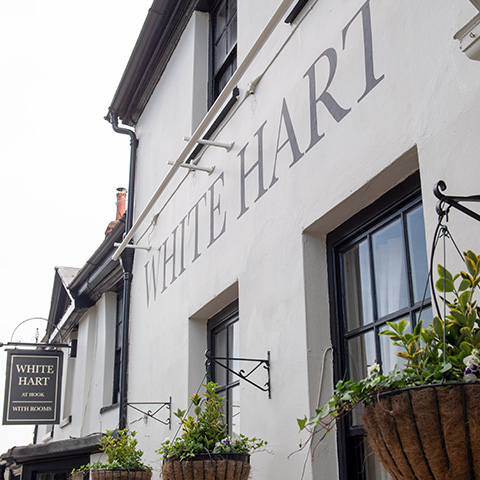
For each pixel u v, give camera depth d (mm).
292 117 4238
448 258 2703
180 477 3611
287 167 4219
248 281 4574
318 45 4023
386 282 3424
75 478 9047
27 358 10539
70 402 12227
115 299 10188
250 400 4281
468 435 1827
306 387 3676
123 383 7574
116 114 8758
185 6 6992
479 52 2252
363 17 3580
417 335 2178
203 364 5684
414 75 3078
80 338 11281
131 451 5512
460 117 2754
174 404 5871
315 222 3824
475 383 1849
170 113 7293
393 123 3203
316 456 3514
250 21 5184
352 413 3508
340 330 3736
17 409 10227
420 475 1924
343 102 3670
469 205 2631
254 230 4594
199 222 5754
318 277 3893
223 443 3715
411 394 1932
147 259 7402
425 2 3068
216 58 6742
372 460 3379
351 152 3535
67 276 11984
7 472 11703
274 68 4594
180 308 6016
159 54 7699
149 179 7859
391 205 3404
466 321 2084
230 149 5223
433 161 2863
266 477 3959
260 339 4270
